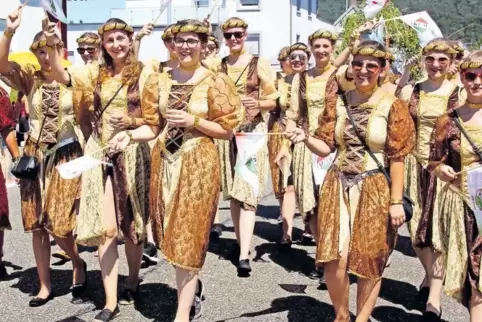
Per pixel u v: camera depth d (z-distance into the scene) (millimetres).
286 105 6391
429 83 4879
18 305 4781
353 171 3869
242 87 5895
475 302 3830
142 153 4562
